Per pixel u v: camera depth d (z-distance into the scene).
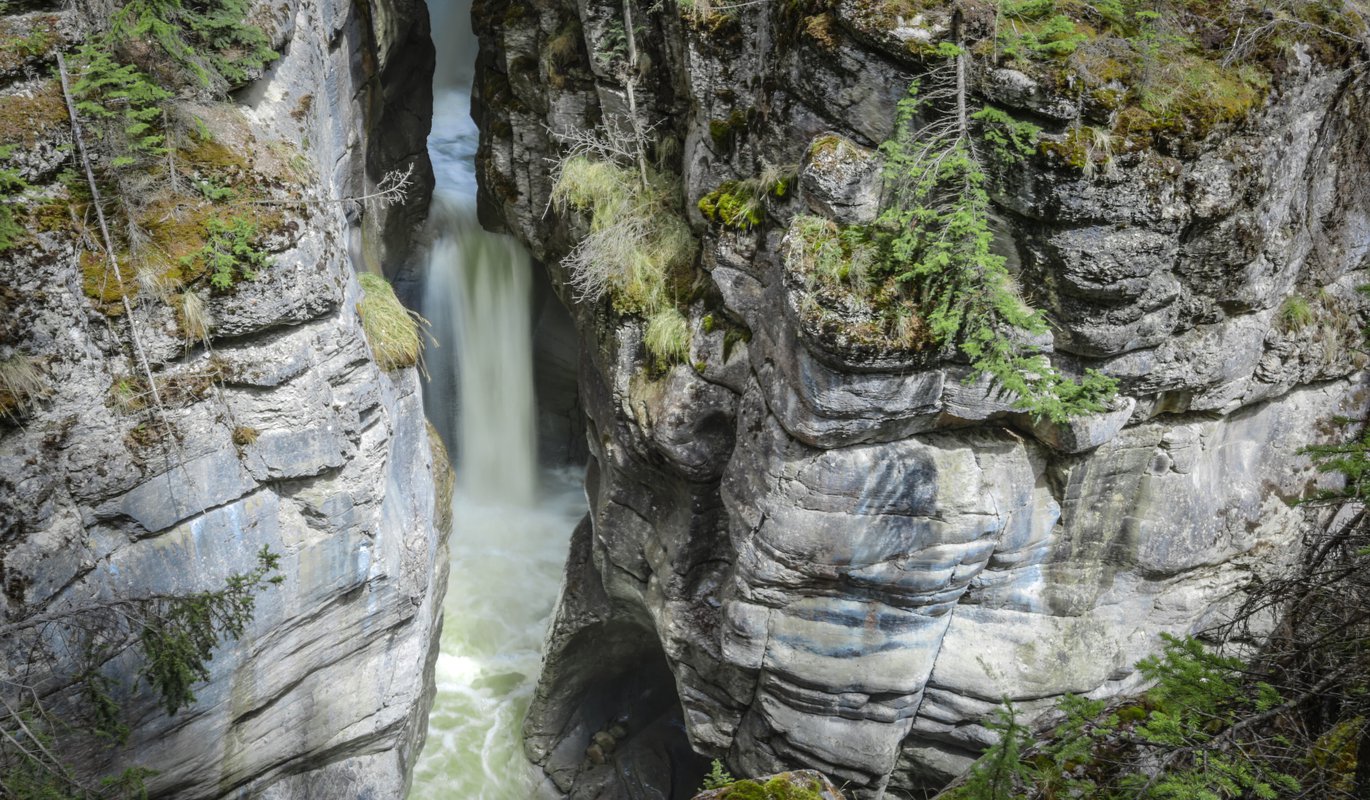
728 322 11.09
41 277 7.49
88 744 8.56
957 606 11.12
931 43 8.34
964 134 8.32
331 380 9.09
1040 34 8.24
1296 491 11.47
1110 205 8.35
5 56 7.41
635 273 11.66
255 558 9.12
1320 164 9.62
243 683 9.52
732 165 10.62
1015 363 8.62
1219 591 11.70
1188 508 10.80
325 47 11.28
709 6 10.08
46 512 7.84
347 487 9.56
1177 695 7.00
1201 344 9.75
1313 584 8.34
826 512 10.18
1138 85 8.34
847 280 8.89
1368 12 9.39
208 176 8.32
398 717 11.55
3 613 7.72
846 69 8.80
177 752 9.30
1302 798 6.73
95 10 7.99
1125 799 6.63
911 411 9.50
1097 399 9.24
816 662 11.23
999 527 10.28
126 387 8.01
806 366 9.38
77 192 7.76
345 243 10.66
